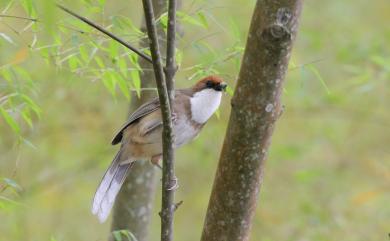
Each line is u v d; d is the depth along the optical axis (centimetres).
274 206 1473
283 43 580
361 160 1471
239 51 782
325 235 1288
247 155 605
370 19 1547
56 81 1275
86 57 762
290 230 1376
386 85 1384
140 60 903
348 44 1338
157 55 605
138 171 916
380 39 1343
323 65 1394
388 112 1484
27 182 1409
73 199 1503
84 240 1495
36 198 1459
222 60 784
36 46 836
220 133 1412
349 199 1386
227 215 619
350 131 1534
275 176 1530
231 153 609
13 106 775
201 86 895
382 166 1398
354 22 1460
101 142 1455
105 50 759
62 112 1380
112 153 1452
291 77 1318
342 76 1479
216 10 1292
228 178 613
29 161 1436
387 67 1177
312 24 1434
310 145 1420
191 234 1568
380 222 1366
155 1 861
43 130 1402
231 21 804
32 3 689
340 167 1475
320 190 1406
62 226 1497
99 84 1236
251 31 592
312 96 1433
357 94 1367
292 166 1539
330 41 1386
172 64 637
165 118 629
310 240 1287
